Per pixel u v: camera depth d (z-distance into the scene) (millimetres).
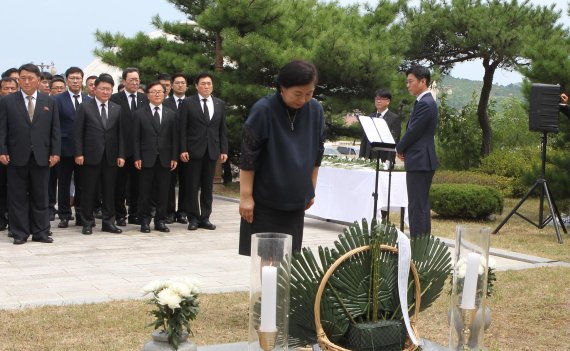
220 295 6629
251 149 4590
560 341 5434
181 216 11867
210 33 17938
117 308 6020
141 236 10344
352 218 10594
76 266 7996
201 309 6117
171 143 10820
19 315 5754
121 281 7246
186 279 4480
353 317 3629
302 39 17297
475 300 3322
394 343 3592
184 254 8914
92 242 9695
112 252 8945
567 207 13195
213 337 5344
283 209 4672
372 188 10289
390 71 16766
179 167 11719
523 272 8008
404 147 8500
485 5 20938
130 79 11453
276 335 3123
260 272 3109
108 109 10469
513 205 15750
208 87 11094
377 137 8727
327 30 16625
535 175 12586
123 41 17922
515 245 10203
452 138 21969
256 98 16422
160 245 9562
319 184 11289
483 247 3309
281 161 4598
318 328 3543
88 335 5254
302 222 4898
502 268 8297
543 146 11008
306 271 3611
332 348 3480
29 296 6535
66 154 10953
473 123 22016
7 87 10883
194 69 16891
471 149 21844
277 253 3100
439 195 12875
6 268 7828
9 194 9406
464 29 20969
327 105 17203
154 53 18094
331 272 3564
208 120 11039
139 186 10750
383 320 3664
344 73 16391
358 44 16422
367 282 3664
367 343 3516
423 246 3900
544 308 6367
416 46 21391
